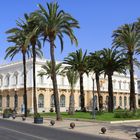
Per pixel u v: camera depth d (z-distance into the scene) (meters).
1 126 31.39
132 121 39.09
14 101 81.75
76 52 61.09
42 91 77.69
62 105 82.25
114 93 97.69
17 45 51.22
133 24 51.34
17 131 26.16
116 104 98.19
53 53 41.06
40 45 49.72
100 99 63.44
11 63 85.44
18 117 50.19
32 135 23.12
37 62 76.50
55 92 41.56
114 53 60.38
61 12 40.84
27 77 77.81
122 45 52.00
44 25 40.50
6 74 86.69
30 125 34.00
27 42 40.78
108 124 35.72
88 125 34.22
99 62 60.75
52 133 25.31
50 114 55.91
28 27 47.94
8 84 85.56
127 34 51.16
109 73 60.81
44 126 33.00
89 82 89.62
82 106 62.41
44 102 77.88
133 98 51.94
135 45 51.47
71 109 52.81
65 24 41.44
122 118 42.59
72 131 27.84
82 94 62.19
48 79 79.44
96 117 44.56
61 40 42.81
